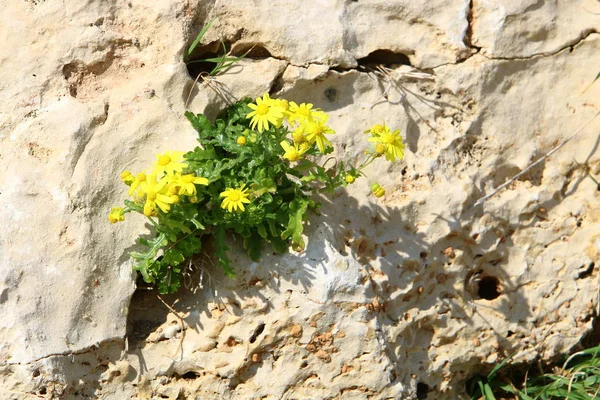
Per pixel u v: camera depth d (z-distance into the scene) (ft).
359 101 13.84
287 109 12.17
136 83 12.82
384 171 13.75
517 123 14.39
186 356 12.49
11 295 11.59
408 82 14.10
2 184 11.99
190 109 12.88
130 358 12.37
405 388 13.09
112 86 12.84
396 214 13.65
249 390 12.60
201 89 13.01
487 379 14.52
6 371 11.42
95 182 12.25
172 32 13.04
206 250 12.82
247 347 12.46
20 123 12.31
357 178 13.56
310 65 13.46
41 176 12.09
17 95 12.42
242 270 12.58
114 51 12.92
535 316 14.28
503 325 14.19
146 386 12.46
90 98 12.69
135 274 12.39
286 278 12.59
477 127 14.25
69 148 12.22
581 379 14.42
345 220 13.21
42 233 11.89
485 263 14.25
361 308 12.62
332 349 12.62
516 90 14.43
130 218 12.39
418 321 13.75
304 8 13.65
